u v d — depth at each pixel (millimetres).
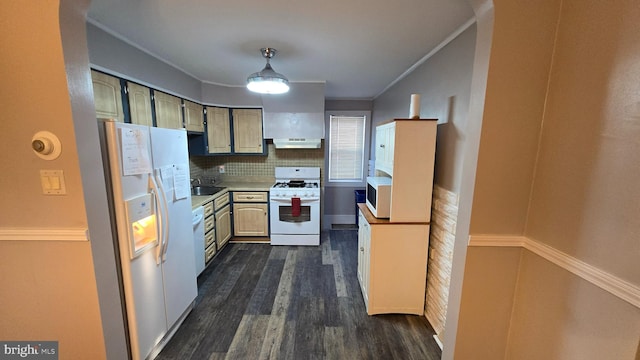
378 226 2061
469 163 1322
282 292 2512
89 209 1251
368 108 4457
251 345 1850
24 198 1227
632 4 838
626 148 861
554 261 1144
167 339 1876
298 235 3615
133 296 1533
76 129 1177
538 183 1240
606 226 931
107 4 1482
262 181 4051
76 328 1354
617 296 902
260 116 3652
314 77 3109
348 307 2287
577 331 1054
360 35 1887
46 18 1089
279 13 1585
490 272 1365
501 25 1145
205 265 2842
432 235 2117
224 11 1568
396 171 1992
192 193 3498
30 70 1123
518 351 1376
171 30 1833
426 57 2289
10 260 1289
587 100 996
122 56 1984
